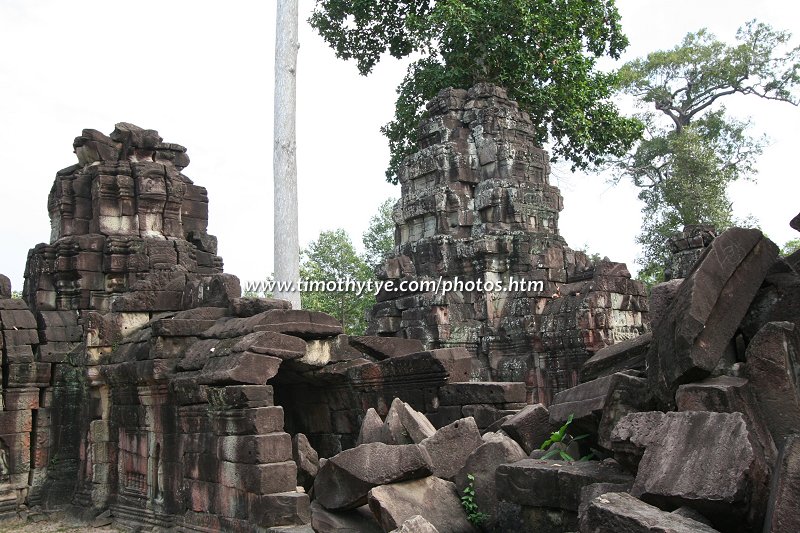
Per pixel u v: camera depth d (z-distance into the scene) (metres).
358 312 45.72
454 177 27.81
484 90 28.70
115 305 14.34
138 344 13.27
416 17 32.69
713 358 6.18
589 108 35.66
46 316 17.39
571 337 22.55
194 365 11.30
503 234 26.09
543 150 28.81
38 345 16.58
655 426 5.77
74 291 18.44
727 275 6.57
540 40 31.64
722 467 4.99
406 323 25.42
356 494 8.22
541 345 23.58
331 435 13.16
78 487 14.41
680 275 26.64
